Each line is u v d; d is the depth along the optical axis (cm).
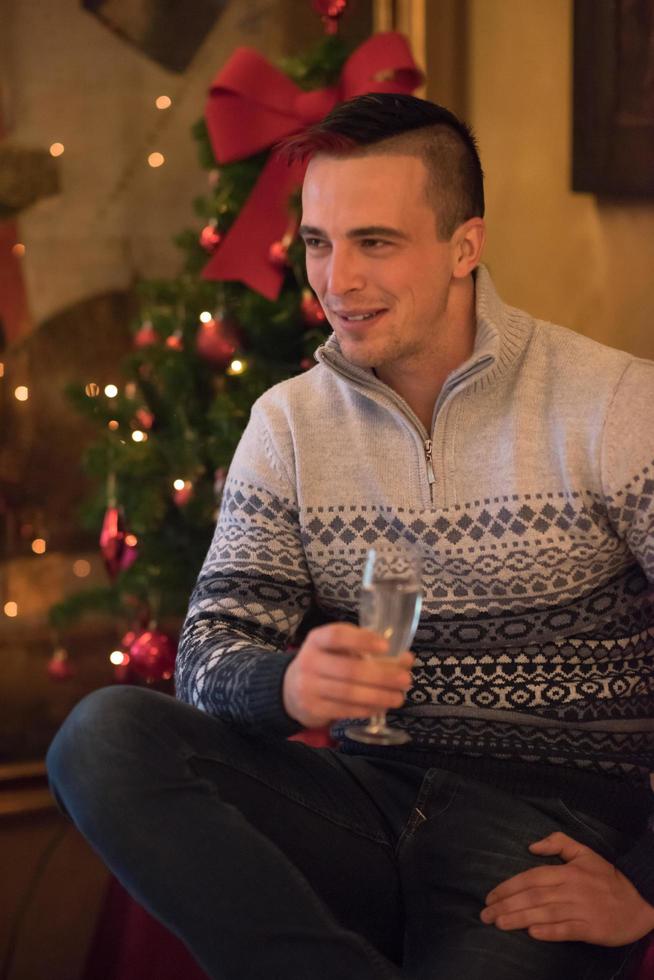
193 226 354
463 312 174
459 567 168
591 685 166
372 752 173
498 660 167
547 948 147
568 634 167
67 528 348
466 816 161
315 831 157
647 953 174
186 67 351
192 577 272
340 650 138
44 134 346
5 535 343
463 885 155
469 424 169
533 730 165
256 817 153
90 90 348
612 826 166
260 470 178
